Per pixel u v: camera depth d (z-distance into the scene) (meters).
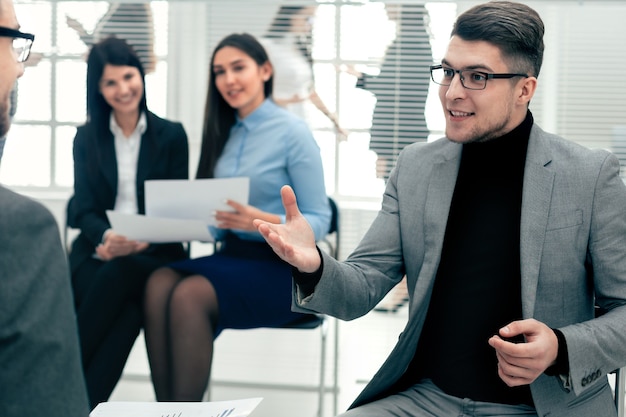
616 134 3.56
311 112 3.69
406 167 1.62
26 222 0.77
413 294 1.55
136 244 2.47
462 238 1.53
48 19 3.76
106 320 2.38
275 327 2.44
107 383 2.36
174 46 3.72
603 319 1.37
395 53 3.63
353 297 1.49
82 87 3.79
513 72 1.46
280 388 3.20
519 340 1.44
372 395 1.53
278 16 3.65
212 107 2.62
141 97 2.73
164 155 2.74
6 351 0.74
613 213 1.44
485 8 1.48
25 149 3.85
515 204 1.51
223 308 2.30
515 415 1.42
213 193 2.27
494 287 1.48
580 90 3.57
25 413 0.74
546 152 1.49
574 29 3.55
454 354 1.49
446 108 1.50
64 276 0.80
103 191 2.73
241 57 2.54
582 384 1.31
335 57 3.67
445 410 1.46
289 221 1.42
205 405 1.13
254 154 2.56
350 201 3.72
